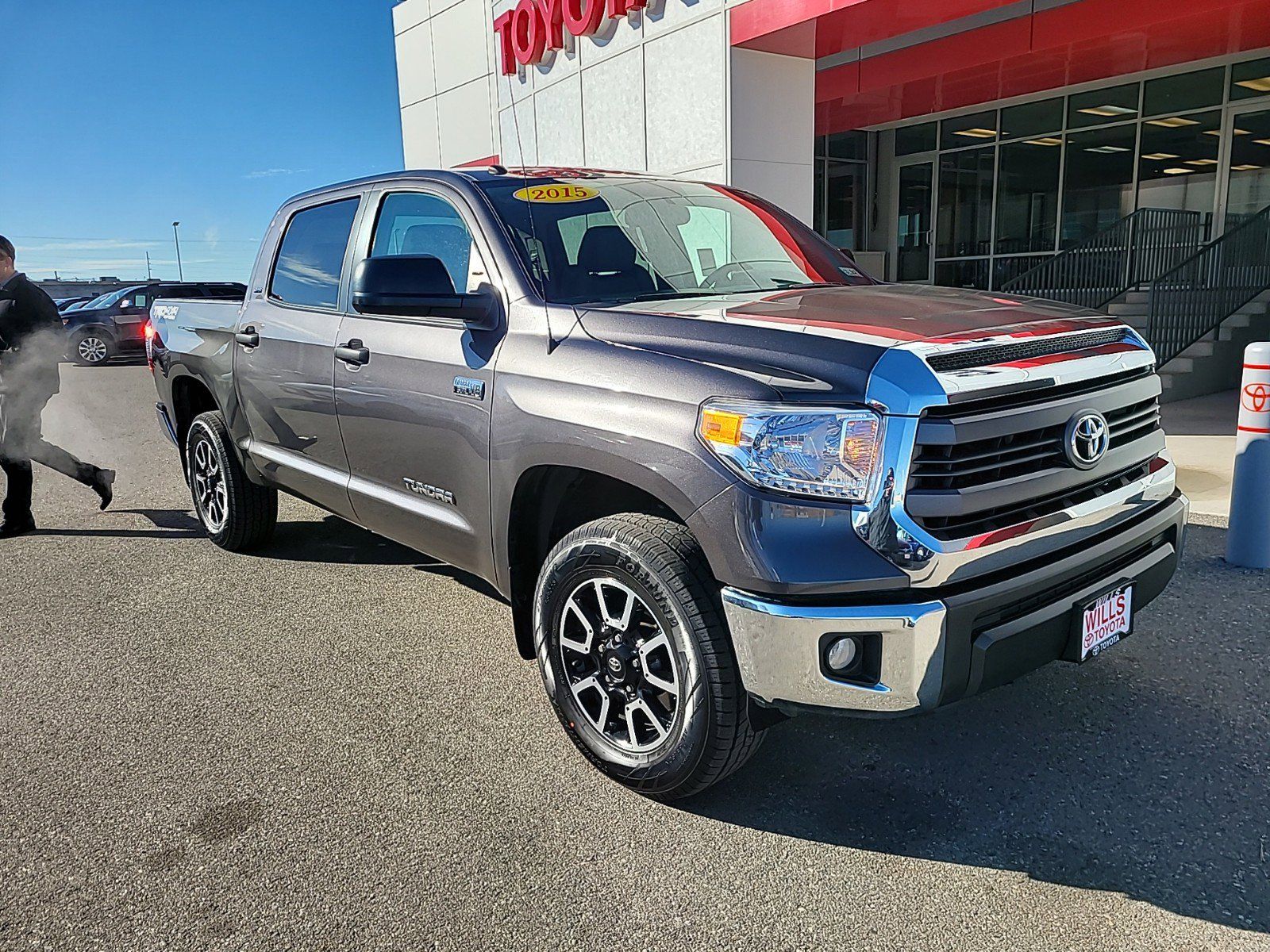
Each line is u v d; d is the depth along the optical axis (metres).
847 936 2.21
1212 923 2.23
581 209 3.54
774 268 3.76
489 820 2.71
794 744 3.12
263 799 2.82
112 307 18.95
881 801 2.78
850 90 13.14
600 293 3.24
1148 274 11.98
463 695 3.52
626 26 10.28
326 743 3.16
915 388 2.25
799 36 8.69
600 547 2.68
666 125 9.95
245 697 3.52
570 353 2.88
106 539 5.79
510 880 2.43
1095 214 14.07
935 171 16.39
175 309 5.56
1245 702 3.29
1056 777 2.88
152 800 2.82
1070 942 2.18
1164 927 2.22
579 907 2.33
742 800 2.80
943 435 2.25
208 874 2.46
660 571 2.53
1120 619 2.77
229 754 3.09
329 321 4.03
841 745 3.11
